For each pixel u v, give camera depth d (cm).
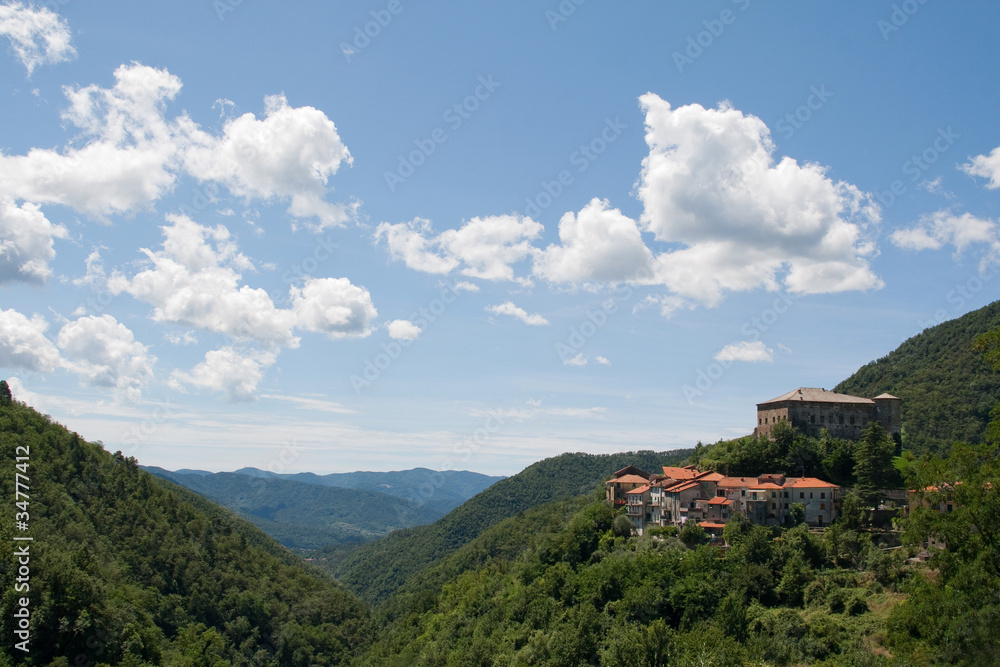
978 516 7669
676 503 16938
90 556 18875
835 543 13862
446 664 16662
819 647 10762
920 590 8481
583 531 18425
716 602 12712
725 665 10338
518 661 13825
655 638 11494
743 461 18262
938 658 7775
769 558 13575
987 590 7525
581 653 12888
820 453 17612
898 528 14488
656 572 14000
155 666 16525
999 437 7812
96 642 15438
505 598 18050
